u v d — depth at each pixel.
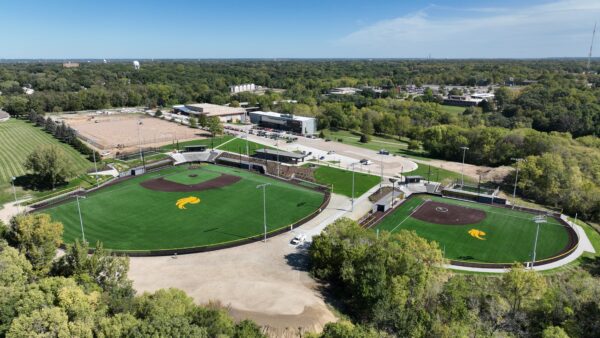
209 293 77.56
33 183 143.12
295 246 101.94
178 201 131.88
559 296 71.62
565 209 135.62
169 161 179.12
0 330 51.09
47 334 47.94
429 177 166.00
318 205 131.62
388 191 146.12
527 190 148.25
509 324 67.00
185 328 46.09
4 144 196.50
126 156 183.62
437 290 70.88
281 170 169.12
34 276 69.94
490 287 81.44
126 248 99.62
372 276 69.31
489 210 131.00
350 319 70.00
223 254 97.38
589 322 63.59
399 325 62.03
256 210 125.94
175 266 91.19
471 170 180.75
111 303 58.91
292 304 71.81
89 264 68.75
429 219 122.94
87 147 183.25
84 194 137.62
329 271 85.31
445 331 59.97
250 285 79.88
